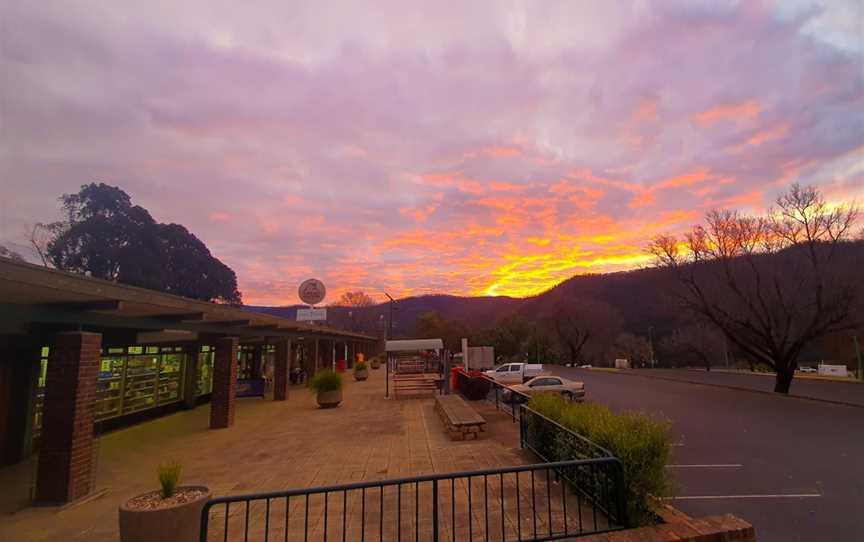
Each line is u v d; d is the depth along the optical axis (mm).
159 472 5117
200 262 41969
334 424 14188
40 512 6980
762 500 7949
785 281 26469
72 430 7559
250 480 8180
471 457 9234
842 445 12375
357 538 5297
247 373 25594
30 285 5965
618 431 5484
